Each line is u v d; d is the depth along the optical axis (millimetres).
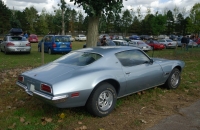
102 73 3900
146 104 4660
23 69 8492
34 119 3842
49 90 3451
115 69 4176
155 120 3861
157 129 3510
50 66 4305
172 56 15594
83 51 4613
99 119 3861
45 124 3654
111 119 3879
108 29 67562
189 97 5191
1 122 3725
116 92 4305
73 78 3594
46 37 16125
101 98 3914
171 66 5523
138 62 4738
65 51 15391
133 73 4477
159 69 5148
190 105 4641
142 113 4176
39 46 17078
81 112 4125
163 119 3904
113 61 4262
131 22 60031
